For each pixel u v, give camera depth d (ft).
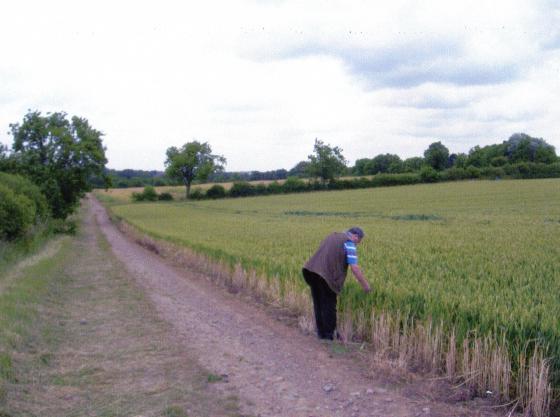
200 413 18.25
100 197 427.33
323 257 27.35
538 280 29.68
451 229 73.26
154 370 23.17
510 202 163.43
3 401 18.62
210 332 30.25
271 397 19.77
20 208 69.10
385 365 22.48
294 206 209.36
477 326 21.49
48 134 149.48
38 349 26.27
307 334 29.63
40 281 46.68
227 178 532.73
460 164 423.23
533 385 18.08
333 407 18.80
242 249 55.77
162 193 361.10
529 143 408.26
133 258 80.07
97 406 18.98
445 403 19.29
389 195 242.78
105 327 32.19
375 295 27.73
